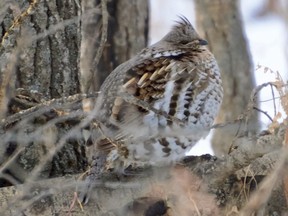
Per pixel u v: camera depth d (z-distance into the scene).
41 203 11.42
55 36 12.62
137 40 17.05
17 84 12.32
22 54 12.38
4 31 12.16
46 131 11.99
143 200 11.62
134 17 17.08
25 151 12.17
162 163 12.05
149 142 11.89
